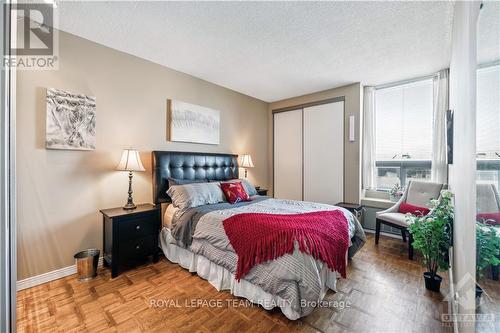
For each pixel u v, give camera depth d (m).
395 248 3.00
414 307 1.76
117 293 1.94
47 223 2.13
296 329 1.52
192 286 2.06
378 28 2.18
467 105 1.06
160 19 2.07
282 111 4.72
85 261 2.16
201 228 2.15
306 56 2.78
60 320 1.60
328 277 1.94
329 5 1.87
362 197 3.90
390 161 3.78
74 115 2.28
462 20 1.26
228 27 2.18
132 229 2.34
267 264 1.63
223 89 3.91
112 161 2.58
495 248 0.79
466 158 1.09
